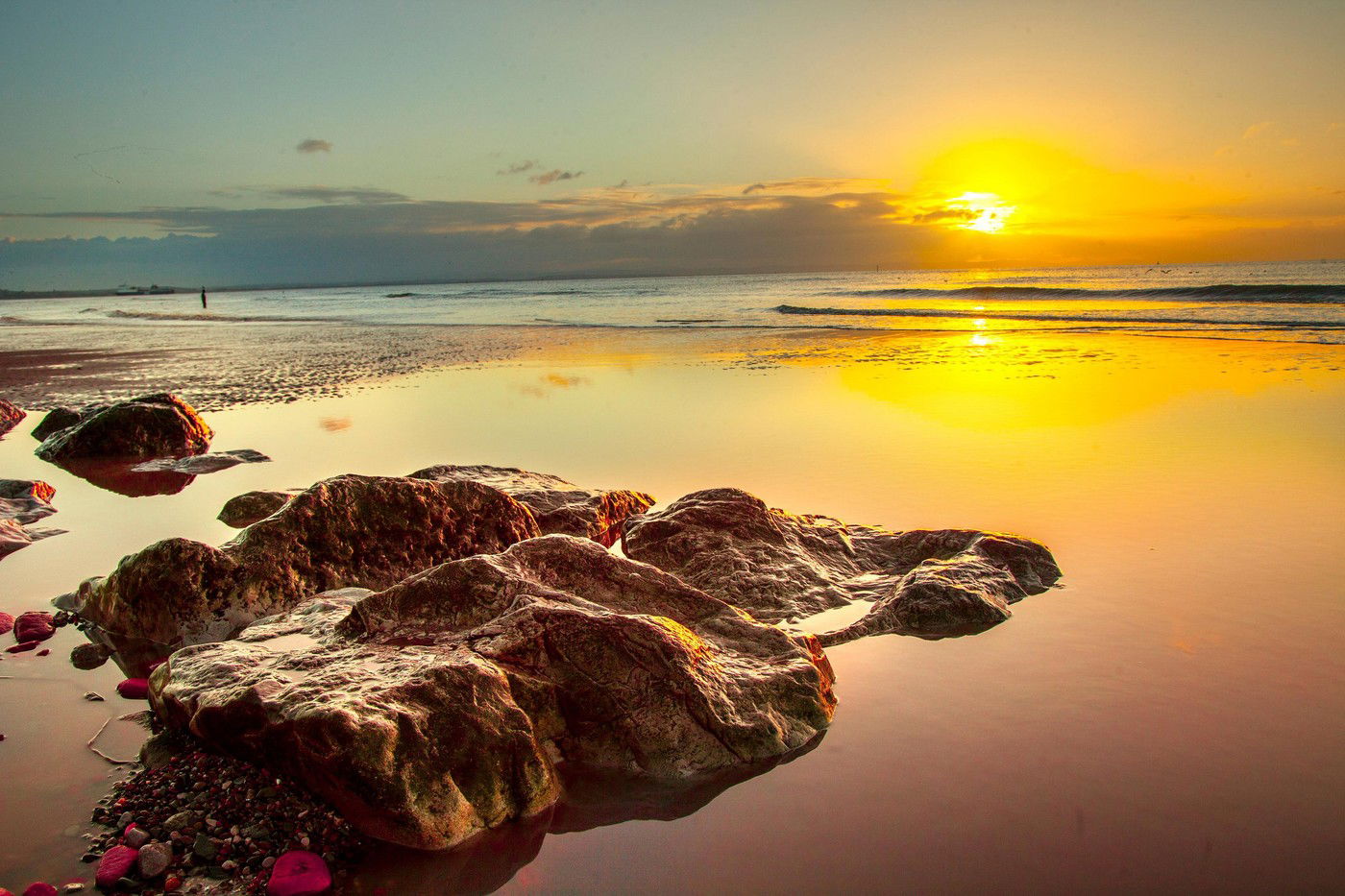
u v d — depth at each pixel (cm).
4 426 1681
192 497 1146
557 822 479
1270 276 6669
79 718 578
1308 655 617
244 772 490
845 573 806
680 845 455
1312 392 1551
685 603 646
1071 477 1079
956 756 522
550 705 531
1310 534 854
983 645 662
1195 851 430
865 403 1605
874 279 11894
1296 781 480
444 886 425
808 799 489
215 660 553
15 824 461
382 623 597
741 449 1285
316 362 2569
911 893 411
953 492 1038
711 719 529
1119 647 643
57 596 807
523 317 4634
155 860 422
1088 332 2697
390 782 443
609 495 995
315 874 418
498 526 859
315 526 782
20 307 9262
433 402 1777
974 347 2436
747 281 12812
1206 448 1188
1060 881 415
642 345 2808
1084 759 510
